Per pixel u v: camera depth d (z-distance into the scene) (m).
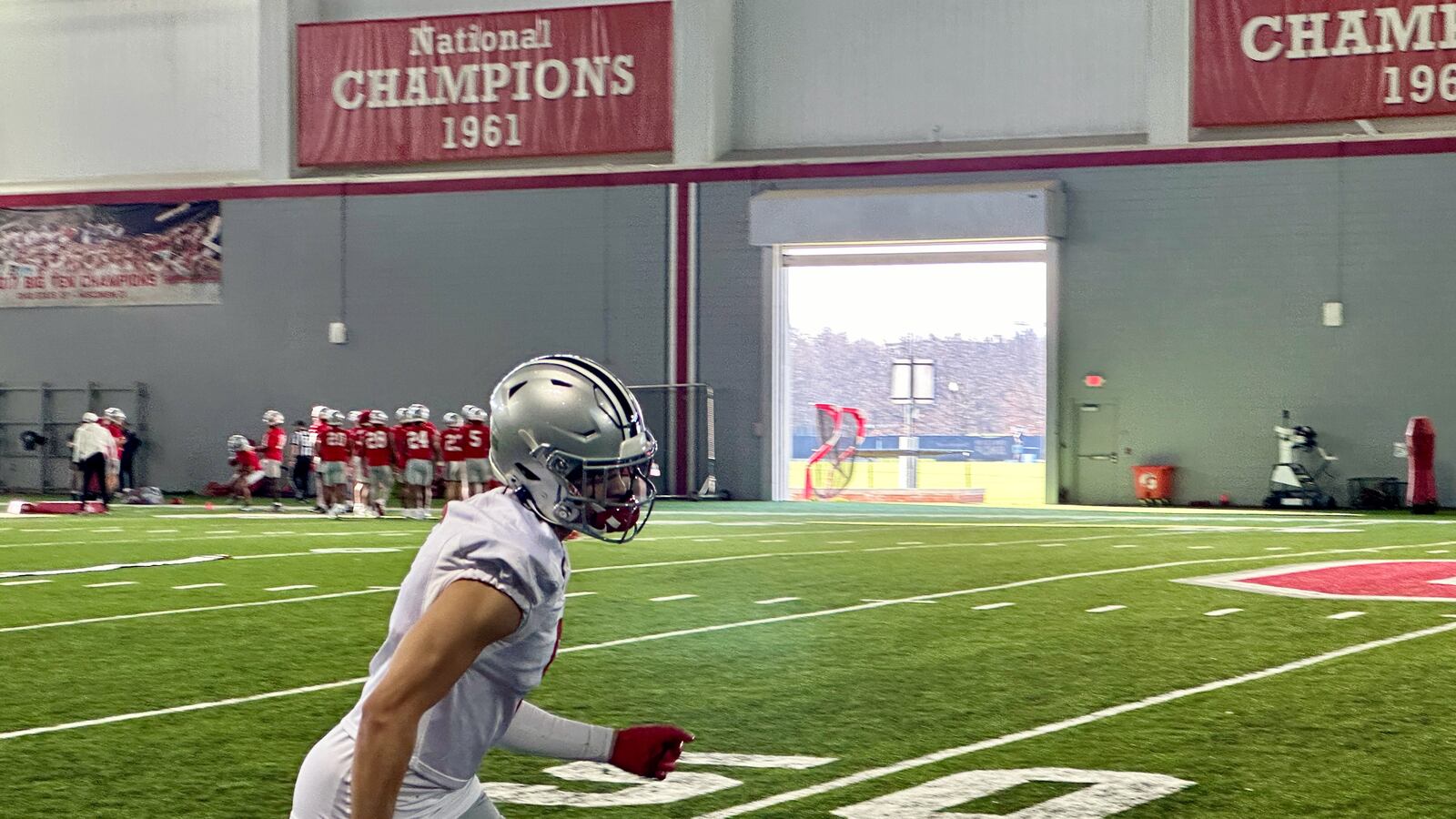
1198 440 23.70
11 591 11.52
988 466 25.64
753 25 26.22
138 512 22.62
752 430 25.53
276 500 24.39
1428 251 22.56
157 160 28.61
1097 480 24.28
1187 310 23.72
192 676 7.80
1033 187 23.97
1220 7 23.61
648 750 3.16
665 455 25.78
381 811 2.42
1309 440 22.92
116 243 28.25
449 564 2.54
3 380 28.81
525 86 26.48
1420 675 7.49
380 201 27.00
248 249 27.62
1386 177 22.72
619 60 26.08
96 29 28.86
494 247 26.53
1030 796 5.27
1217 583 11.55
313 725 6.59
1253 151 23.31
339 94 27.30
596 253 26.11
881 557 14.07
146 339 28.16
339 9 27.94
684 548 15.21
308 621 9.83
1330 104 23.25
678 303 25.77
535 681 2.73
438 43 26.83
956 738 6.24
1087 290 24.22
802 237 25.00
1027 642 8.69
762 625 9.48
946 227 24.36
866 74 25.70
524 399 2.76
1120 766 5.70
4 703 7.10
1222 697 7.00
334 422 21.78
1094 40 24.70
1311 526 18.52
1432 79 22.84
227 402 27.78
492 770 5.80
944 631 9.19
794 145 26.03
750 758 5.94
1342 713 6.61
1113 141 24.30
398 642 2.60
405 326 26.92
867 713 6.79
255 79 28.09
